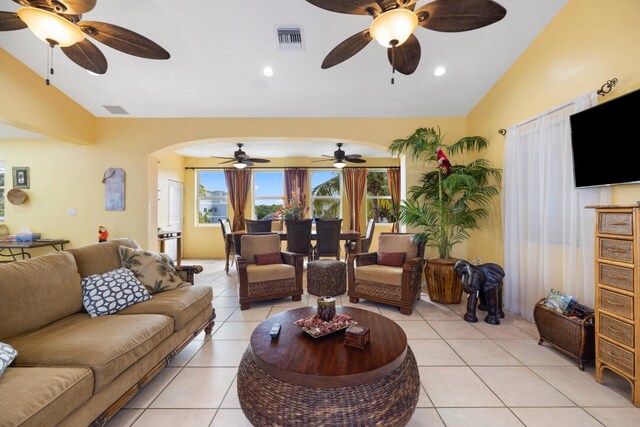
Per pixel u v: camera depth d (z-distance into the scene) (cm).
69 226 449
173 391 188
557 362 222
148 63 328
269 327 185
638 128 192
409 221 388
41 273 187
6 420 102
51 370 130
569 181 251
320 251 515
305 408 127
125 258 252
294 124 443
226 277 506
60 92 377
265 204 746
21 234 435
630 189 205
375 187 759
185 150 652
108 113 430
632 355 172
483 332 275
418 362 222
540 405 174
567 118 253
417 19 182
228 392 188
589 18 235
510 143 326
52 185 452
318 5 179
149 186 445
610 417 164
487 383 196
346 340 161
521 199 311
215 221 746
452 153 413
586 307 230
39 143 455
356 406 128
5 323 161
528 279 301
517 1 256
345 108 419
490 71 343
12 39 295
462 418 163
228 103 406
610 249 185
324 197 752
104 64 237
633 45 202
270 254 387
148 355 180
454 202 418
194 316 235
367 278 351
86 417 135
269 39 293
